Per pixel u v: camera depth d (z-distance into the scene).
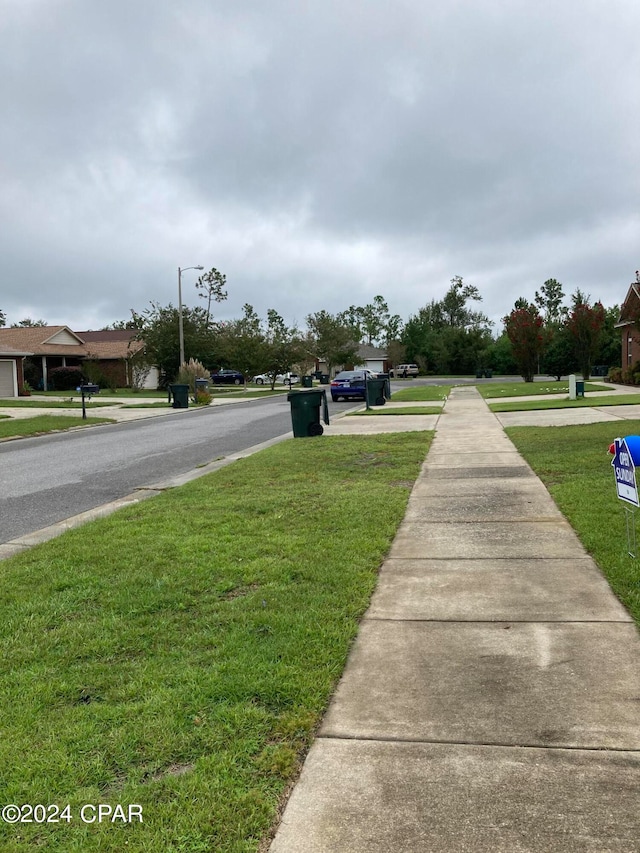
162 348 48.59
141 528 7.35
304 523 7.37
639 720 3.32
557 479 9.27
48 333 52.56
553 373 59.16
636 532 6.39
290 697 3.59
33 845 2.58
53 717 3.43
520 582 5.35
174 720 3.36
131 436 19.02
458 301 116.88
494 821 2.65
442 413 21.36
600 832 2.57
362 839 2.59
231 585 5.39
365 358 95.00
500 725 3.32
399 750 3.15
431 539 6.69
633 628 4.39
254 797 2.80
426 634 4.43
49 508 9.31
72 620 4.77
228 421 22.62
